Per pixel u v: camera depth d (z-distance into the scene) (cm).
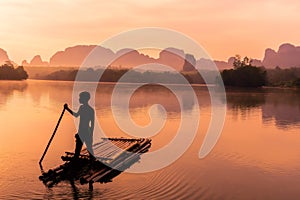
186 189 1102
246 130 2352
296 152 1680
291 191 1116
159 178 1210
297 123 2744
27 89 6600
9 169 1262
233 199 1033
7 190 1045
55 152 1545
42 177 1130
